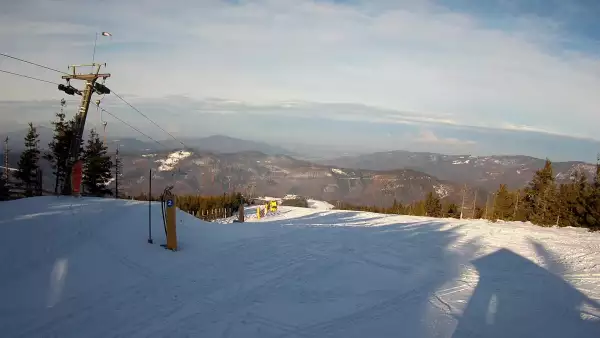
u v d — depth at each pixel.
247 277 10.25
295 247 14.88
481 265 14.30
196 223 17.28
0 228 9.38
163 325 6.75
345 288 10.16
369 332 7.39
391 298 9.60
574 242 21.38
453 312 8.88
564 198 36.75
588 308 9.78
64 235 10.03
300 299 8.98
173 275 9.48
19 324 6.16
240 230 18.03
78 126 16.45
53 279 7.85
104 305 7.24
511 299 10.18
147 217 14.02
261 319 7.55
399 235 21.05
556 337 7.80
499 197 48.91
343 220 31.06
